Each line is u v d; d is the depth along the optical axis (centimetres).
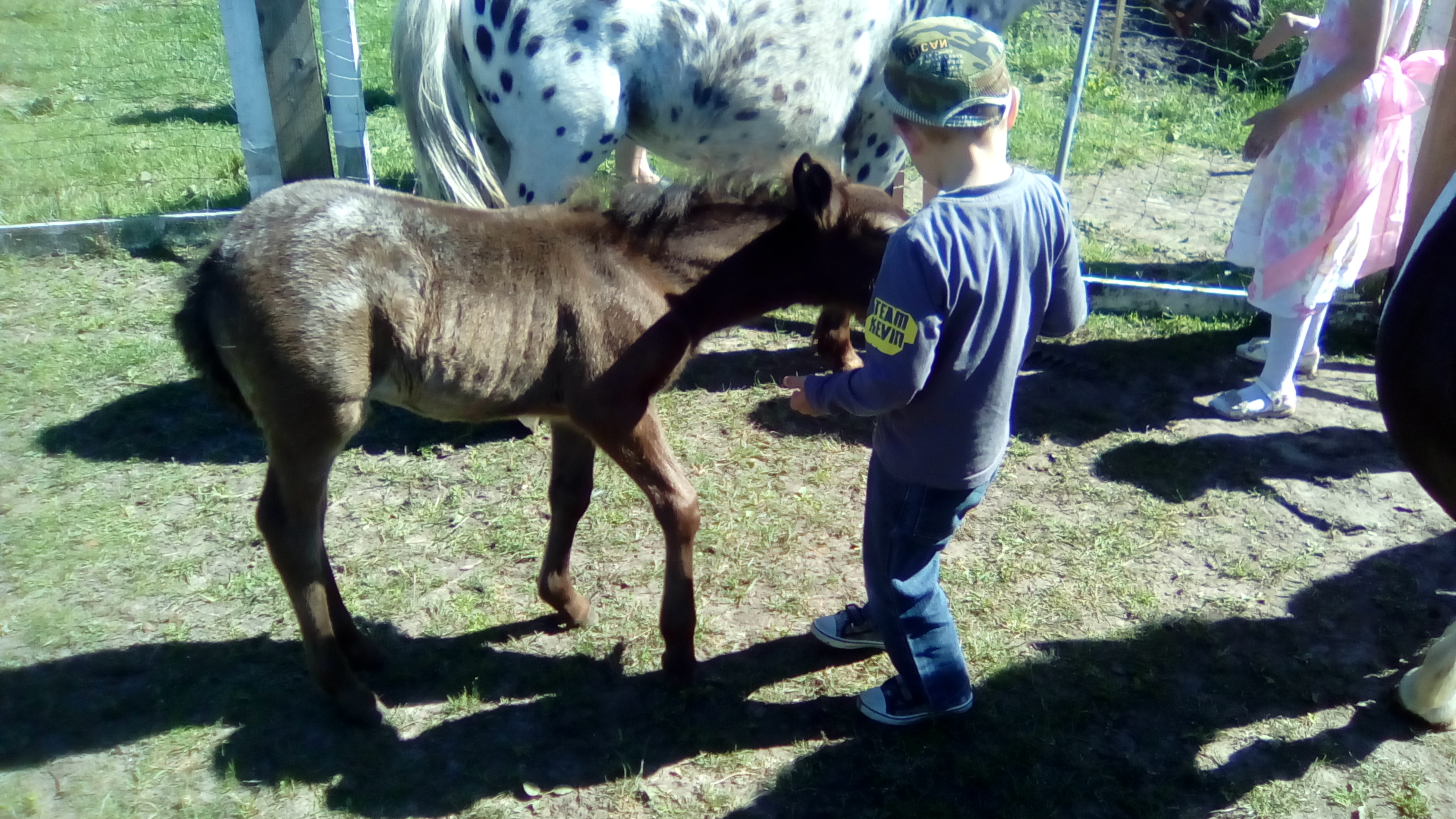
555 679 285
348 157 493
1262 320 495
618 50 365
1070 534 348
